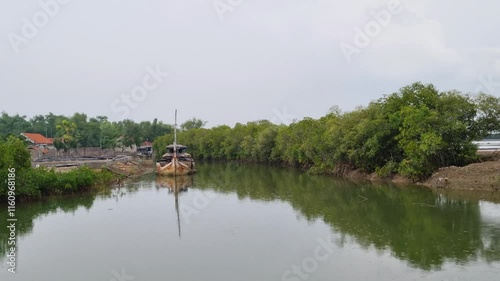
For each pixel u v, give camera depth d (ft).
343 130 162.40
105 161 208.95
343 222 84.99
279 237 75.56
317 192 129.70
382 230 76.84
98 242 75.25
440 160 132.87
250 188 146.30
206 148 357.41
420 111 128.47
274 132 259.60
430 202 99.71
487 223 76.64
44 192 127.44
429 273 54.34
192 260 63.67
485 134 132.26
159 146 390.42
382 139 145.38
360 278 54.03
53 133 415.03
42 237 79.30
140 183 171.53
